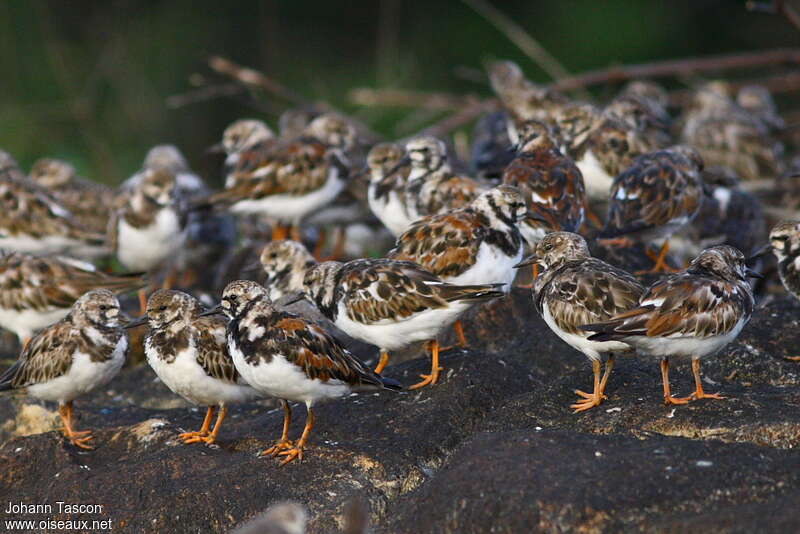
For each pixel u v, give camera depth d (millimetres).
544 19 35438
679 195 15500
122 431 12078
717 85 25562
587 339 10891
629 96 20219
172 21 33438
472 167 23141
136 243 17859
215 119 33188
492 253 13094
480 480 9344
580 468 9328
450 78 35000
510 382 12281
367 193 19297
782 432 10016
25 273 14828
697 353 10617
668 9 35094
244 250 19438
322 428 11703
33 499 10812
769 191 22062
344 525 10008
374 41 34875
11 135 30328
